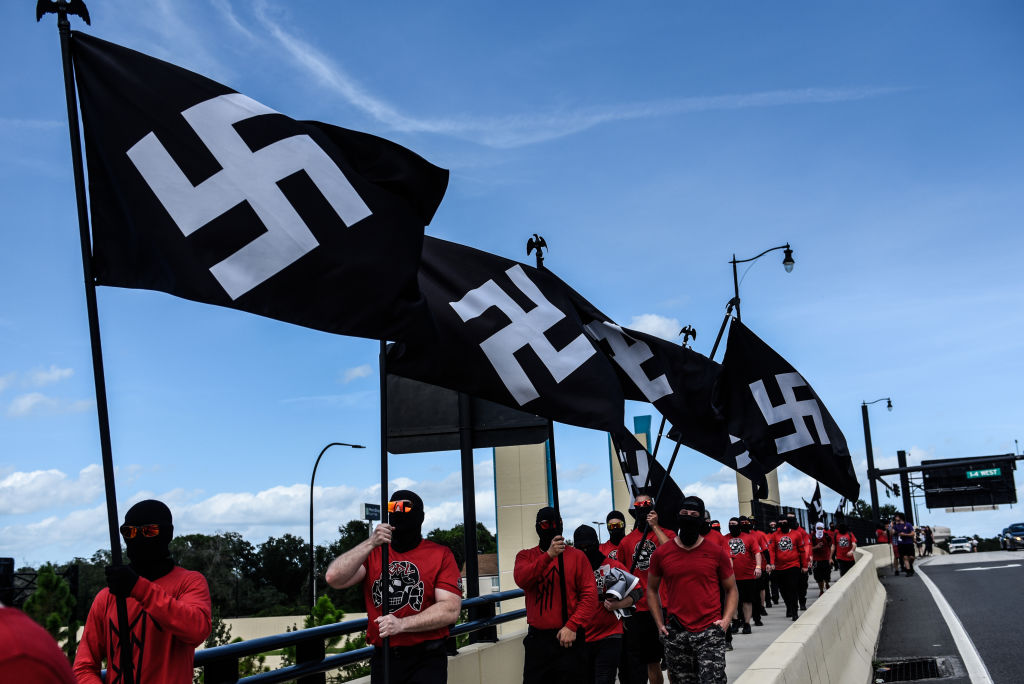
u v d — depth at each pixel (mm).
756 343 10016
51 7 3938
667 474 9359
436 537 63000
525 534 19500
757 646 13703
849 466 10094
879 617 16547
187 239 4227
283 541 98188
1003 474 54125
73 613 23781
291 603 91375
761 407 9938
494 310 6895
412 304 4734
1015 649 12211
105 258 4117
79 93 4270
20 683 1572
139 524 3680
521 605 18828
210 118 4383
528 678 6926
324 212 4547
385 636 4684
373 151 4750
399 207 4742
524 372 6859
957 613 17188
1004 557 40750
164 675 3580
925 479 55312
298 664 5289
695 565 7180
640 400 8906
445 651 5105
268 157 4461
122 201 4184
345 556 4883
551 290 7250
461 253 6988
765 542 17688
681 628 7199
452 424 8461
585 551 7879
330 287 4508
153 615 3428
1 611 1620
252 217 4363
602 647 7645
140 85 4289
